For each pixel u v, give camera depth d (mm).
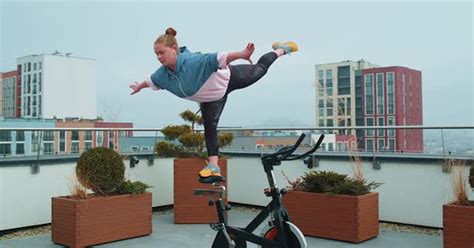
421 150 5855
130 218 5391
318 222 5352
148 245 5078
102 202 5098
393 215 6152
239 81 2957
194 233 5734
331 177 5430
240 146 7797
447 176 5648
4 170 5715
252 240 3525
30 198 5957
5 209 5715
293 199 5562
